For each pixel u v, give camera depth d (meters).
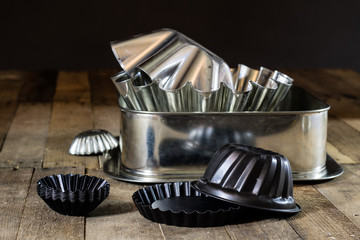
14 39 3.54
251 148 1.02
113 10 3.58
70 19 3.56
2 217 0.94
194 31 3.69
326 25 3.75
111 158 1.26
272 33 3.74
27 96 1.82
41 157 1.28
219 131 1.10
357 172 1.21
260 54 3.77
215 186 0.94
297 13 3.73
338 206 1.02
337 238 0.89
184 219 0.90
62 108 1.70
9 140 1.40
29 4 3.50
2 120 1.57
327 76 2.15
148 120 1.09
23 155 1.29
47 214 0.96
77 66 3.63
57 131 1.48
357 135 1.48
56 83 2.00
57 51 3.59
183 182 1.03
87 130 1.37
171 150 1.11
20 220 0.93
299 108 1.33
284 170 0.96
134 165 1.13
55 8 3.53
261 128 1.11
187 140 1.10
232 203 0.95
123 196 1.05
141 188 1.06
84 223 0.92
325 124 1.15
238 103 1.13
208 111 1.12
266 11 3.70
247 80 1.29
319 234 0.90
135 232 0.89
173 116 1.09
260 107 1.17
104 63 3.65
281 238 0.88
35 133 1.46
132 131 1.12
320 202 1.04
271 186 0.93
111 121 1.58
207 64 1.12
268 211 0.96
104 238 0.87
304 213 0.98
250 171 0.93
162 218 0.91
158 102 1.14
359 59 3.83
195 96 1.10
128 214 0.96
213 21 3.68
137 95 1.13
